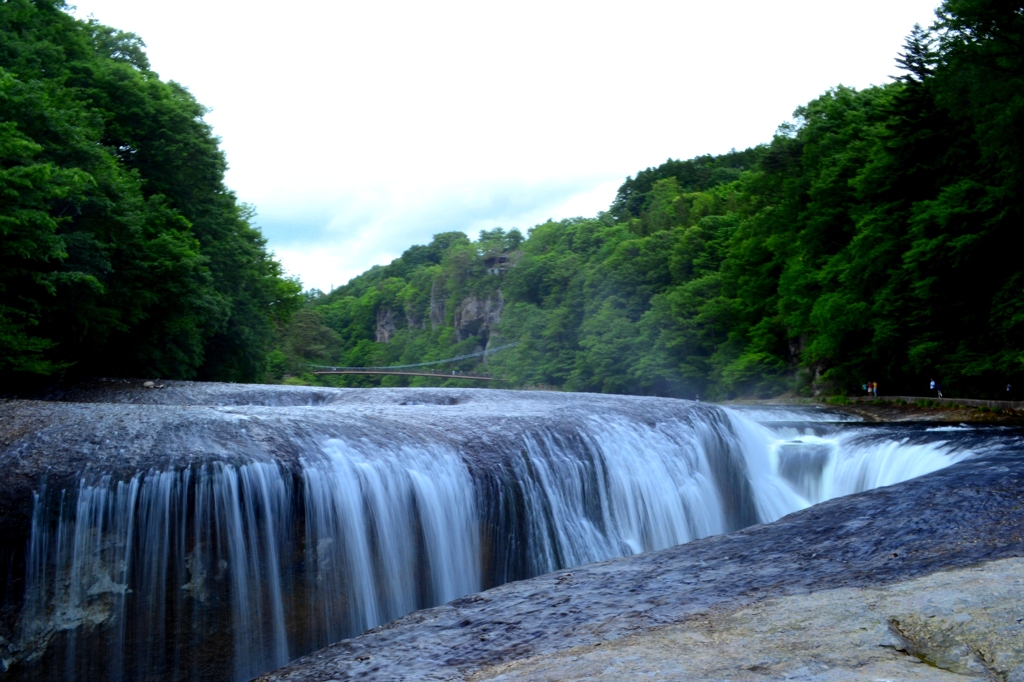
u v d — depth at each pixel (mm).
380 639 8172
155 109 35594
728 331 65375
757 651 5266
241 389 25172
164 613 10094
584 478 14992
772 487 20469
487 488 13297
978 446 17531
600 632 6805
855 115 49062
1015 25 26688
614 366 77375
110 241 28734
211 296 36375
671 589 8234
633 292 86875
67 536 9609
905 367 35062
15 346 23234
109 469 10289
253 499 10719
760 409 29016
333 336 179375
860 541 9062
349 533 11500
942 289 32000
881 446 19828
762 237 57688
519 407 18828
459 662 6770
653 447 16984
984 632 5078
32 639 9297
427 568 12359
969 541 8375
